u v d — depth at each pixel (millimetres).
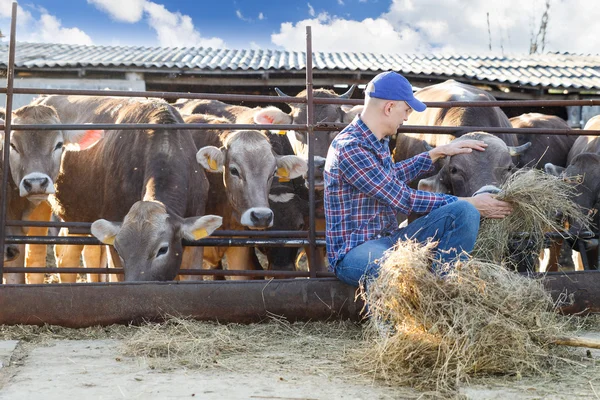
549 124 8930
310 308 4695
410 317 3553
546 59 16047
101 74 13305
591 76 14266
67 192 7449
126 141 6520
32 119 6555
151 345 4047
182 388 3316
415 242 3805
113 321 4578
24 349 4113
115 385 3363
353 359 3791
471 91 7500
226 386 3355
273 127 5215
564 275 4836
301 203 7477
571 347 3908
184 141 6473
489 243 4414
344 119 7871
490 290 3568
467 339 3428
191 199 6332
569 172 6762
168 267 5188
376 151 4145
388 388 3354
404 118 4164
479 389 3271
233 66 13172
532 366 3502
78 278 9117
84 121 7426
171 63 13227
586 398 3154
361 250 4074
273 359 3879
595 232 6492
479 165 6012
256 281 4711
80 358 3895
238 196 6488
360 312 4652
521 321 3613
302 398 3184
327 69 13305
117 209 6465
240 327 4633
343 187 4172
